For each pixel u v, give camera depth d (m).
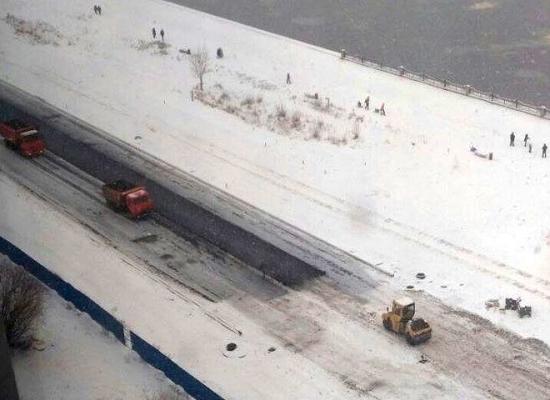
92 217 61.75
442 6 145.50
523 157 74.44
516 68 116.00
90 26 111.56
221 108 84.06
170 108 83.62
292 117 81.62
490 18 138.25
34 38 104.31
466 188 67.06
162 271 54.38
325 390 42.72
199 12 122.56
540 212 62.66
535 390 42.78
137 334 46.69
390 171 70.38
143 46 103.62
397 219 61.88
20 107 83.00
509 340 47.09
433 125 82.62
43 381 43.31
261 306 50.47
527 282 53.03
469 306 50.56
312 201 64.75
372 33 132.38
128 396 42.28
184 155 73.06
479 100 90.88
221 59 101.31
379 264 55.59
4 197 64.88
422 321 46.69
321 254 56.84
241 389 42.75
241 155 73.12
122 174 68.94
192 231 59.78
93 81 90.81
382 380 43.59
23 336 45.81
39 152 71.88
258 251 57.03
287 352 45.91
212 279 53.53
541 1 145.88
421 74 99.06
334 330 48.00
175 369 42.75
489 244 58.00
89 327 48.16
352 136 77.88
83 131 77.81
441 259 56.09
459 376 43.94
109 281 53.12
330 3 148.38
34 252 56.66
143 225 60.62
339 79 96.75
